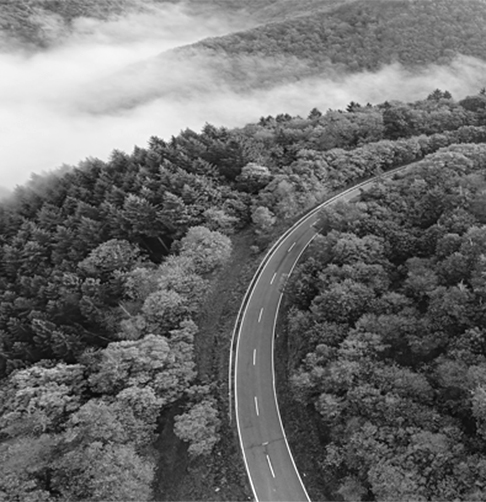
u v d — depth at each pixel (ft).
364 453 105.29
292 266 201.57
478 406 96.27
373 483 99.19
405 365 126.11
